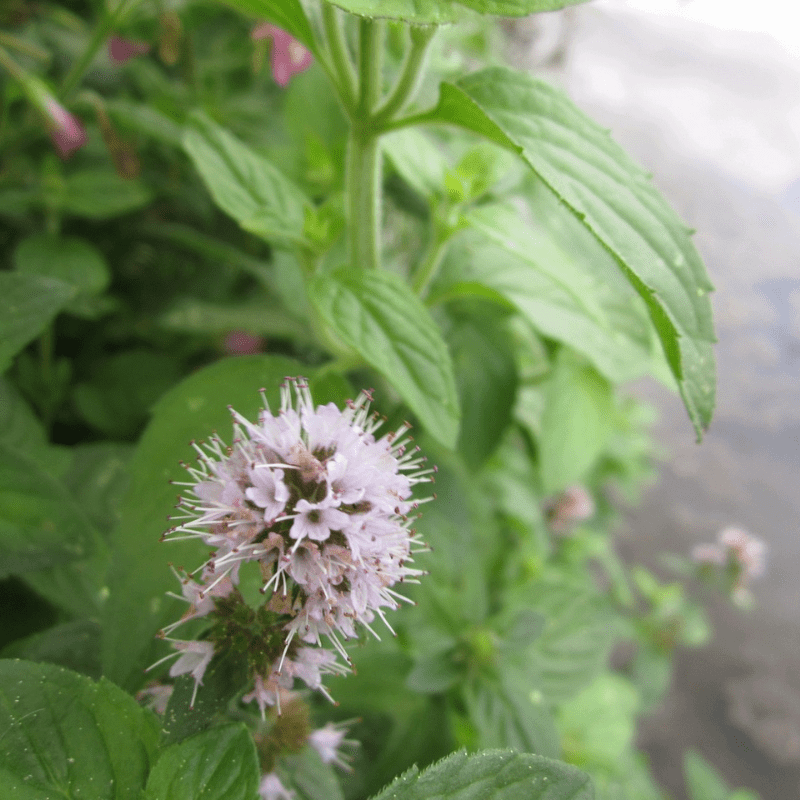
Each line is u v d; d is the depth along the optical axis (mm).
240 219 89
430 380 77
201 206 171
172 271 177
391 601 65
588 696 190
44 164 144
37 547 73
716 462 400
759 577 356
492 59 191
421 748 115
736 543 265
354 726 106
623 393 311
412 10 56
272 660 63
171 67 197
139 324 167
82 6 203
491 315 127
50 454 105
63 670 59
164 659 64
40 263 140
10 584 88
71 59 180
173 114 164
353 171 92
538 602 140
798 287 463
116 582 73
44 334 146
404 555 67
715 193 493
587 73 534
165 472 80
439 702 121
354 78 86
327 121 136
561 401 130
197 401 84
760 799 276
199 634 66
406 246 162
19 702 58
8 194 147
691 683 314
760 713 305
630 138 494
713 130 534
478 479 165
